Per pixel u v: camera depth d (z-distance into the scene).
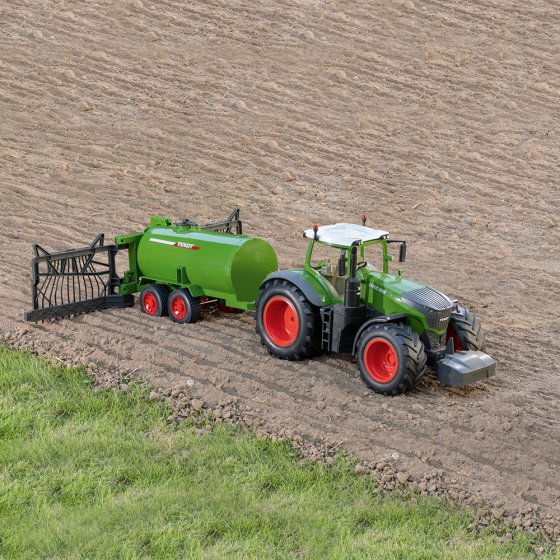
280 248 43.62
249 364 31.08
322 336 30.42
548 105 59.78
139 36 65.56
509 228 47.09
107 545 21.97
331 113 58.12
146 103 58.31
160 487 24.38
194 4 70.25
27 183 49.88
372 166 53.09
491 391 29.83
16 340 33.12
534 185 51.56
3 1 69.38
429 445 26.44
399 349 28.00
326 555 21.66
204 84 60.38
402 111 58.66
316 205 49.00
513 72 63.12
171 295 34.47
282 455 26.08
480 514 23.56
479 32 67.88
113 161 52.62
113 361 31.41
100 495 24.03
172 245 34.06
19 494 24.02
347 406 28.48
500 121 58.00
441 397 29.14
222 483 24.73
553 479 24.94
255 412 28.30
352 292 29.36
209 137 55.22
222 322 34.66
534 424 27.55
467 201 49.84
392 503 23.95
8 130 55.09
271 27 67.31
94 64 62.09
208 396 29.16
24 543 21.98
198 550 21.73
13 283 38.38
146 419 28.08
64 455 25.97
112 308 35.91
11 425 27.31
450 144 55.44
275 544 22.23
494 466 25.64
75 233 44.59
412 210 48.78
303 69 62.47
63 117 56.66
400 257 30.50
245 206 48.53
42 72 60.88
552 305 38.12
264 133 55.75
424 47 65.62
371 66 63.25
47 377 30.33
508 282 40.53
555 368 31.88
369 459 25.91
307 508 23.59
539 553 22.17
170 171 51.84
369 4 71.19
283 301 30.91
